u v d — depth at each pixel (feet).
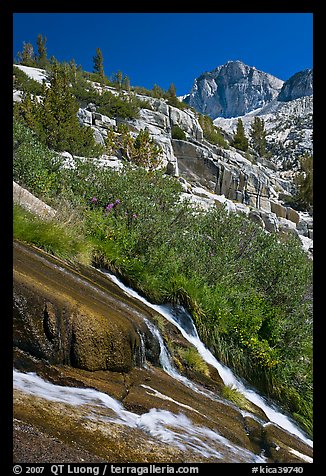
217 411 16.26
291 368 24.86
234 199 104.22
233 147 157.99
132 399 13.12
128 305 19.07
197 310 23.53
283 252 32.60
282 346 25.90
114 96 97.76
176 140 96.89
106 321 14.56
